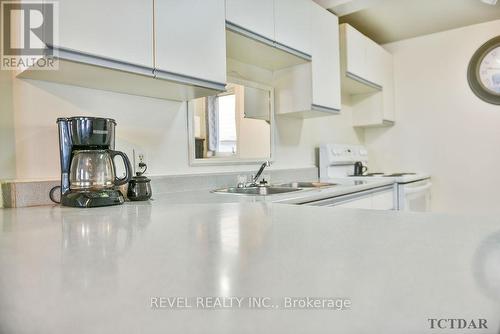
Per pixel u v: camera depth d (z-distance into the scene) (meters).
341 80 2.88
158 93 1.69
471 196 3.16
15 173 1.32
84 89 1.52
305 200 1.60
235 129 2.24
